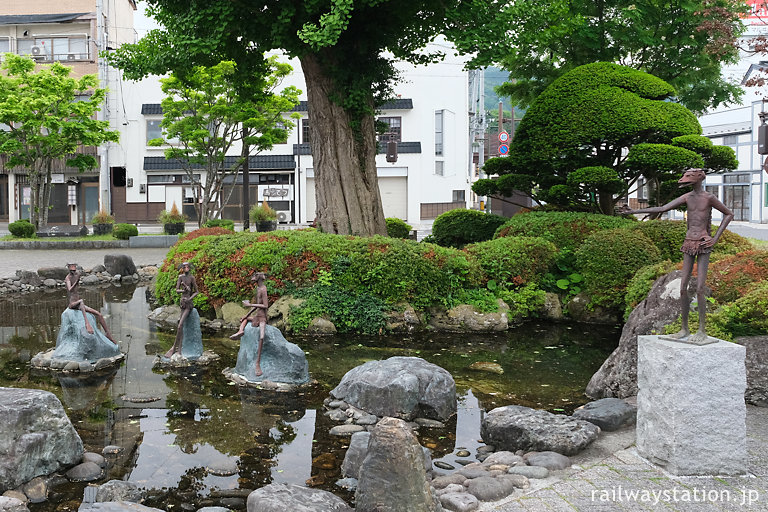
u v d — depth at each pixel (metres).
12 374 7.96
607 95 14.24
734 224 34.69
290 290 11.04
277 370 7.68
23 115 23.42
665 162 13.07
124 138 34.88
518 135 15.73
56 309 12.59
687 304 5.14
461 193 39.00
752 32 31.45
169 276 12.02
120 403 6.91
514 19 12.84
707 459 4.85
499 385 7.79
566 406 7.02
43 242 22.75
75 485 4.97
